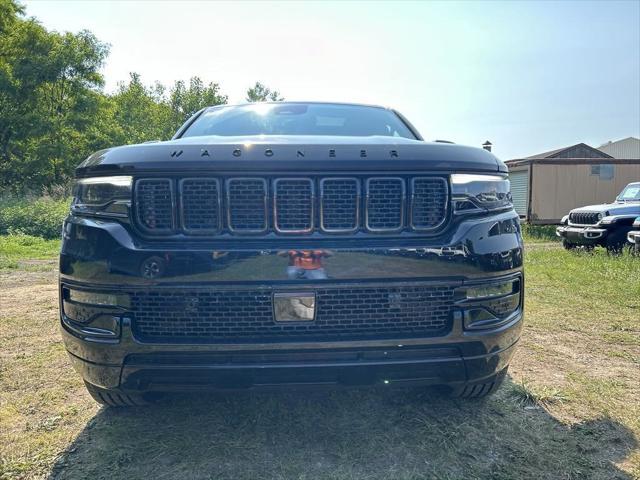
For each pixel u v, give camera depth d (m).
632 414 2.32
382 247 1.74
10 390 2.64
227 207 1.72
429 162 1.79
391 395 2.49
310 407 2.35
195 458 1.92
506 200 2.02
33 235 12.18
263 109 3.09
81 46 24.59
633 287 5.47
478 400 2.43
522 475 1.81
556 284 5.78
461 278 1.79
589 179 16.84
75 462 1.90
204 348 1.72
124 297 1.74
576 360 3.13
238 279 1.71
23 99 23.67
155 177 1.73
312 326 1.75
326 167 1.73
